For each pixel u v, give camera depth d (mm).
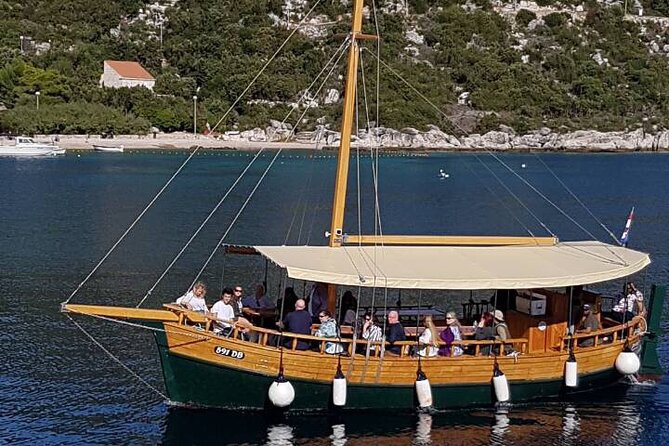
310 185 120062
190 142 185625
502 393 27703
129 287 48875
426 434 26031
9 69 190250
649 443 26094
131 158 160250
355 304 30547
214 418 26516
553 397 29422
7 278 50438
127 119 189000
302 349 26656
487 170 159625
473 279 26688
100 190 106625
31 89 190250
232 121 196250
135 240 67062
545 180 141750
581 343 30156
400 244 30906
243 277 52281
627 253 31766
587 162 188125
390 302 43312
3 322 39656
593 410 28672
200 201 97000
